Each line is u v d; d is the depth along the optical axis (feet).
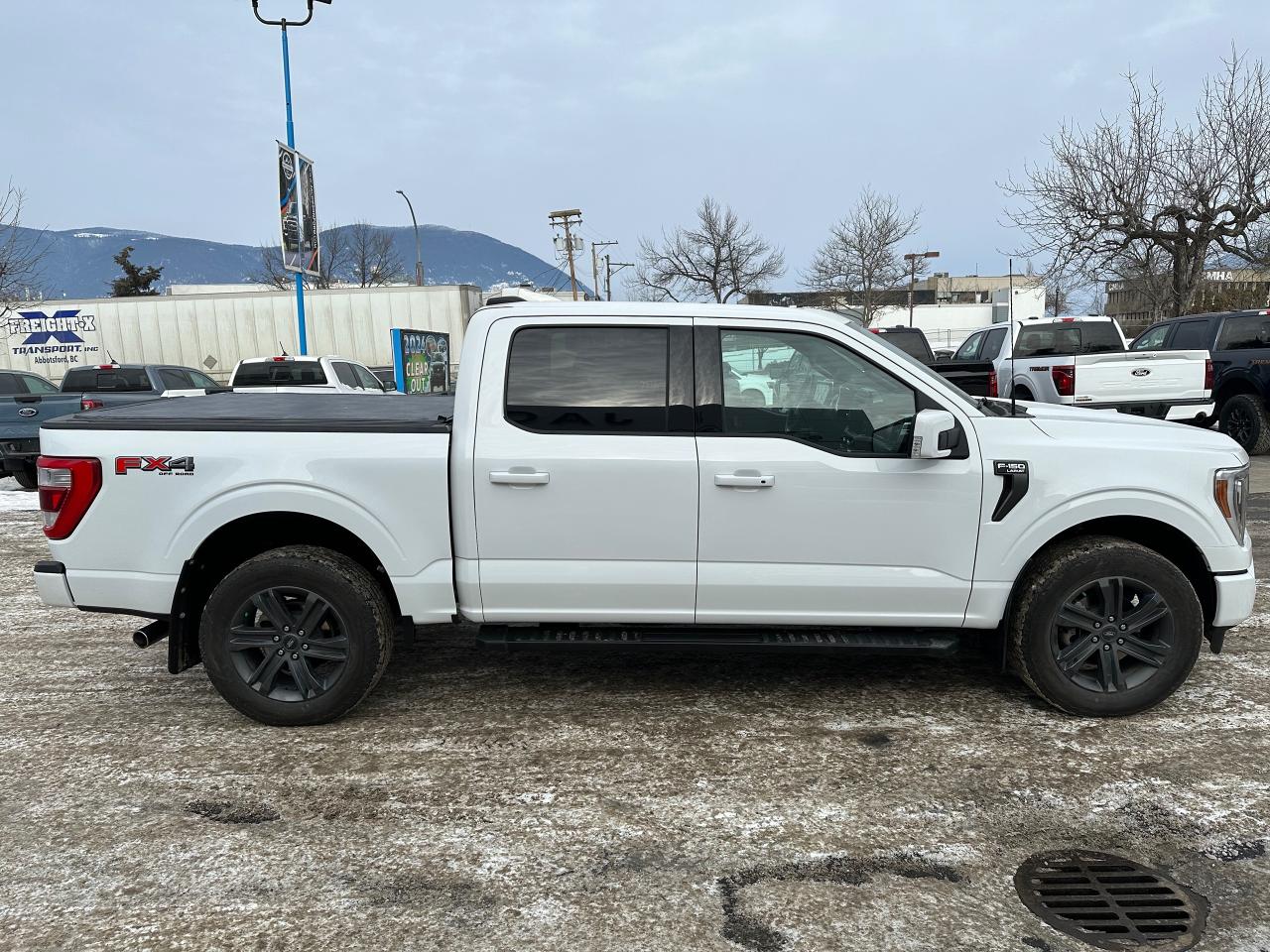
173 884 8.99
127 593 12.41
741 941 8.05
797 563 12.23
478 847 9.66
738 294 138.62
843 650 12.46
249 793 10.88
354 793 10.87
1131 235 64.54
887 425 12.18
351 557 12.84
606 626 12.99
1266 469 34.78
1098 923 8.27
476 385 12.26
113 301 72.79
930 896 8.70
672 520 12.12
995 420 12.26
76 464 12.24
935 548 12.19
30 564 24.04
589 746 12.14
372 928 8.25
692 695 13.91
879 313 163.22
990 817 10.18
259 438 12.21
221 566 13.30
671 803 10.57
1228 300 102.73
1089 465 12.10
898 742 12.14
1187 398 33.47
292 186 62.44
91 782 11.20
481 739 12.38
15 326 72.95
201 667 15.47
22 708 13.69
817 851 9.53
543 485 12.05
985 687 14.07
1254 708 13.05
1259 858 9.34
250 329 73.00
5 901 8.69
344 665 12.41
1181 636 12.24
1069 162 65.67
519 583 12.30
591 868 9.25
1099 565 12.07
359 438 12.27
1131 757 11.60
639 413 12.20
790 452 12.05
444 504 12.27
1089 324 41.24
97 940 8.08
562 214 145.18
